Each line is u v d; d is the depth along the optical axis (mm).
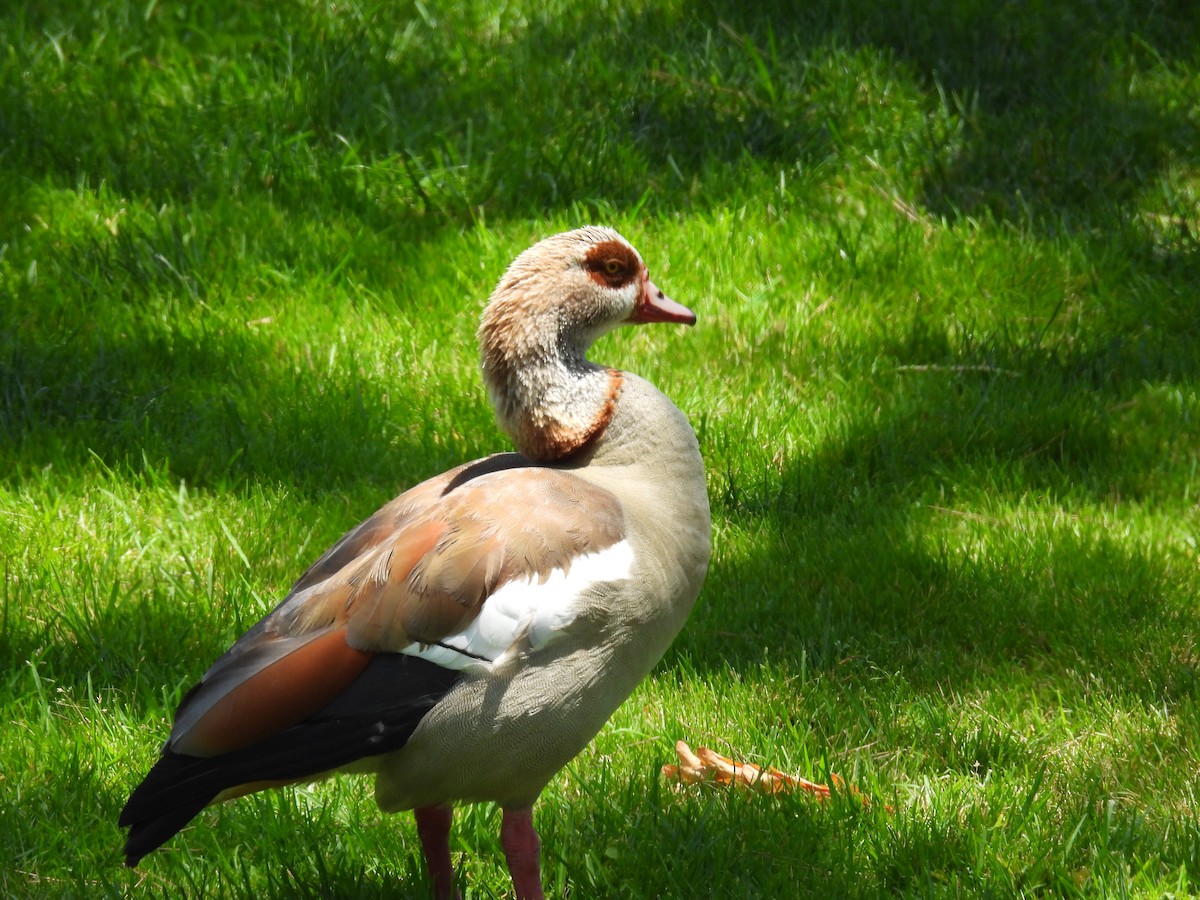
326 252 12445
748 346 11781
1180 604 9102
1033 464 10609
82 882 6738
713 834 7199
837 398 11211
